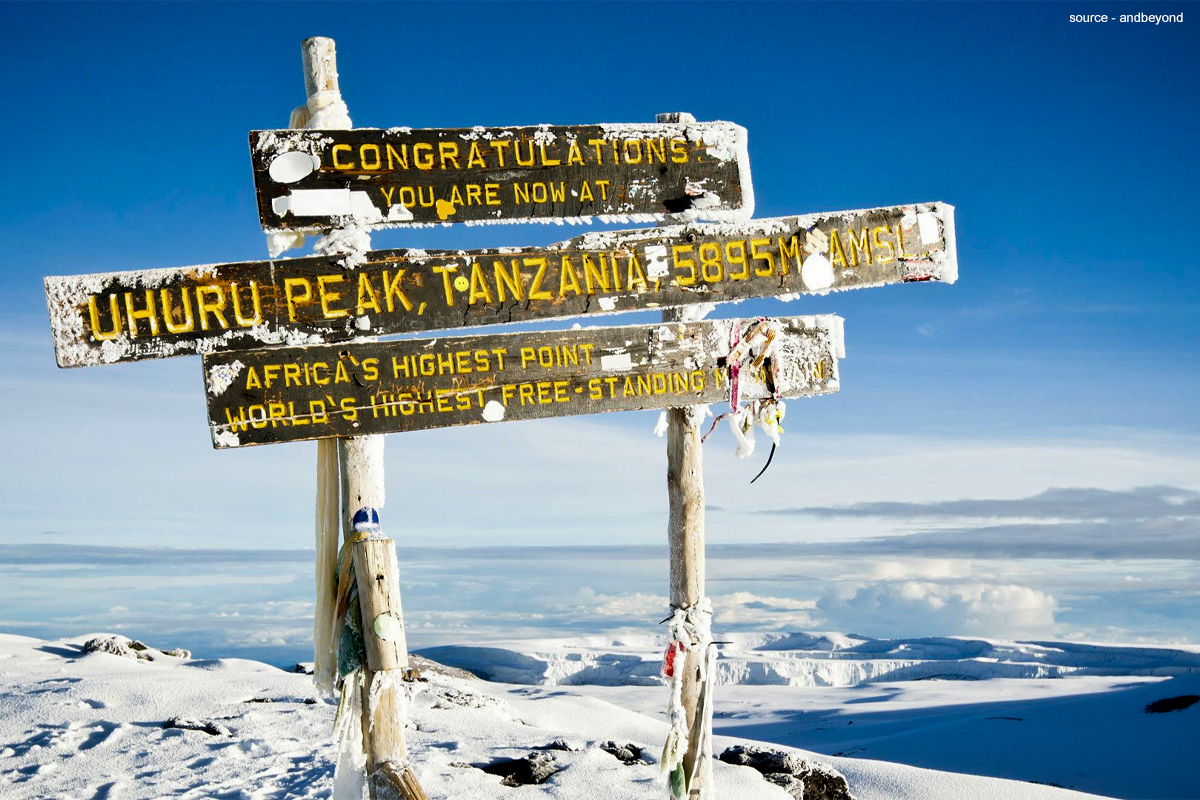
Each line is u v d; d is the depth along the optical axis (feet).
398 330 16.57
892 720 125.90
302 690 38.47
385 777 15.83
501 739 32.04
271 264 16.06
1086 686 159.22
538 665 224.94
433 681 48.08
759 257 18.33
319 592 16.99
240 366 15.84
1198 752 87.10
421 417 16.58
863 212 18.80
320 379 16.16
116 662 49.44
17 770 26.68
